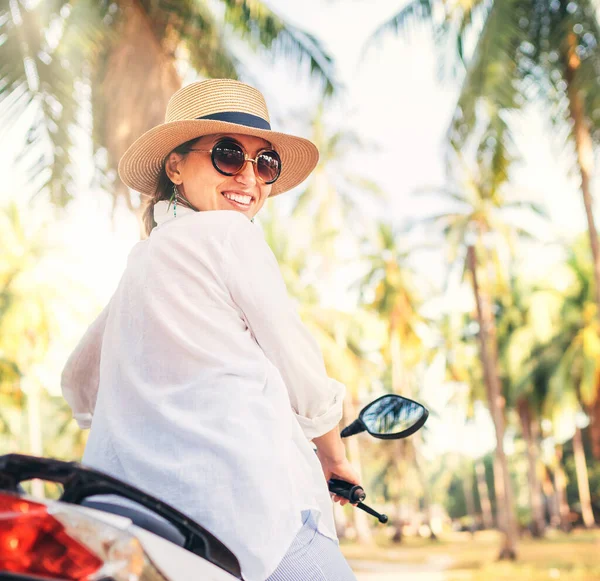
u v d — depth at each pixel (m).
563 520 47.72
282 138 1.64
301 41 10.86
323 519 1.24
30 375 31.03
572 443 51.00
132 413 1.24
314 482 1.26
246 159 1.56
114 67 9.01
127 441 1.21
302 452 1.26
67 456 39.41
